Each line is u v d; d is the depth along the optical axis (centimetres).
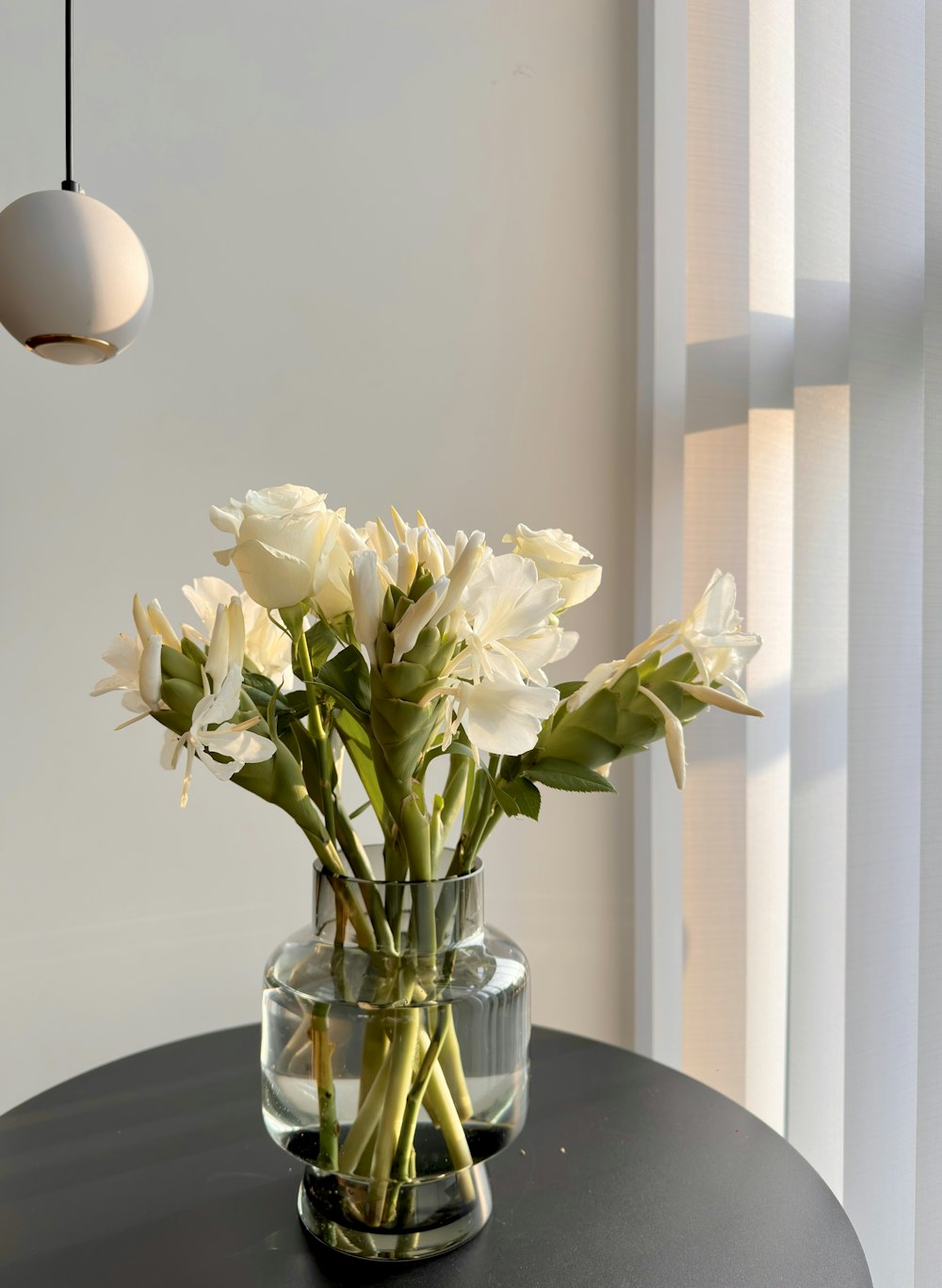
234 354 110
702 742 118
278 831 115
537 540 63
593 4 129
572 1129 82
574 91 128
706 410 120
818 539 102
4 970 103
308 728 64
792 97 112
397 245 118
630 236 132
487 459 123
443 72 120
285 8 112
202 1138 79
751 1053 115
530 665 59
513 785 61
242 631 55
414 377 119
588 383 130
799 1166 76
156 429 107
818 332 102
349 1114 62
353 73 115
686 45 130
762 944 115
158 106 106
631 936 134
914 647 91
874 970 93
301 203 113
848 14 100
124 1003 108
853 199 94
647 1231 67
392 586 54
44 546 103
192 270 108
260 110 111
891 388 92
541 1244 66
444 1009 63
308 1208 68
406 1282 62
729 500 118
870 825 93
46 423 103
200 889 111
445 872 68
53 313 69
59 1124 82
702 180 120
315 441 114
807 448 103
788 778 115
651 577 131
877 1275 93
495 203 123
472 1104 64
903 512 92
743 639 58
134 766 108
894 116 93
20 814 104
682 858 125
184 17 107
